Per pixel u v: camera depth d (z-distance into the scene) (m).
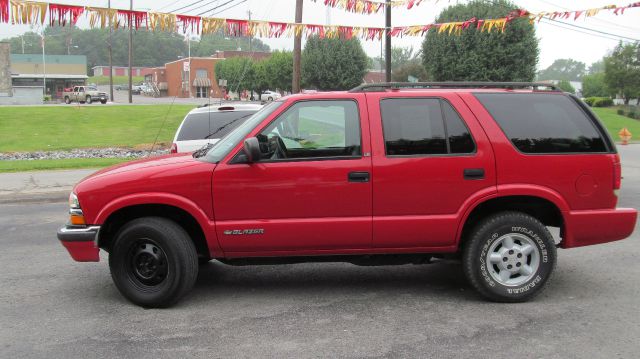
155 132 30.48
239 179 5.05
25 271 6.53
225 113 9.93
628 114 48.66
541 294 5.47
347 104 5.24
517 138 5.19
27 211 10.59
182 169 5.09
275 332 4.58
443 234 5.16
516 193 5.14
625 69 59.06
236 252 5.15
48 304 5.38
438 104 5.25
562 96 5.35
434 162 5.12
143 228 5.08
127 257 5.20
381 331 4.57
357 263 5.40
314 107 5.21
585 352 4.13
